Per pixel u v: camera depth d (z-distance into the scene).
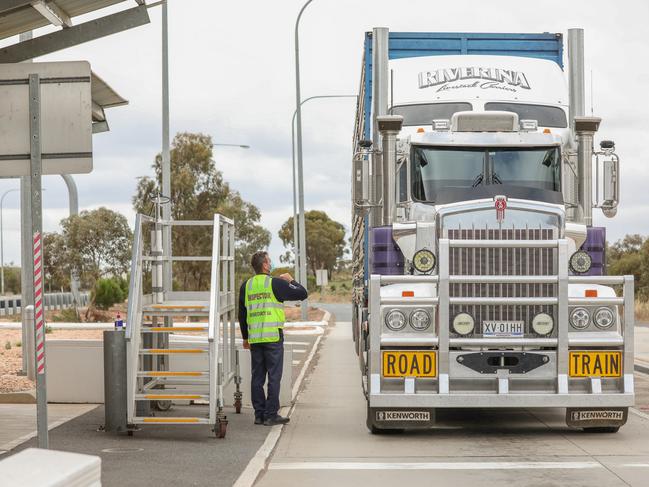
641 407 13.86
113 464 8.96
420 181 12.09
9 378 16.19
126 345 10.64
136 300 10.64
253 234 53.28
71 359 13.53
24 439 10.35
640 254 47.75
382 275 11.30
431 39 15.20
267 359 11.80
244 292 12.01
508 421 12.18
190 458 9.30
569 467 8.95
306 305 37.75
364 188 11.77
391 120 11.67
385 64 13.44
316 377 18.28
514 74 13.57
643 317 37.41
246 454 9.53
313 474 8.66
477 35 15.20
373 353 10.46
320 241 99.00
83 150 7.27
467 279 10.41
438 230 10.79
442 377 10.37
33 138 7.23
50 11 9.25
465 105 13.04
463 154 12.15
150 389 11.44
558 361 10.40
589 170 12.02
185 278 49.50
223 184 50.00
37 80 7.25
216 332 10.63
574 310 10.54
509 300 10.42
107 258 47.38
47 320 39.84
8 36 11.26
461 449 10.02
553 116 13.09
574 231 11.23
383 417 10.67
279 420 11.77
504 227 10.67
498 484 8.17
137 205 48.41
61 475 3.25
